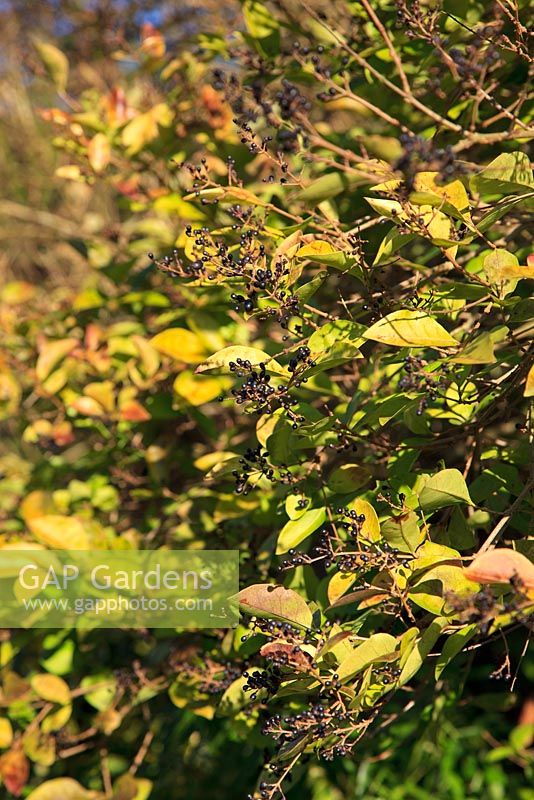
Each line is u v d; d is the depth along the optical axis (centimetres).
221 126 229
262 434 160
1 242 461
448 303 161
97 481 256
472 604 119
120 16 361
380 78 149
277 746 178
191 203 206
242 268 146
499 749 288
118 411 240
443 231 140
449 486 136
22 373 281
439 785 300
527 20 176
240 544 212
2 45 463
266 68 209
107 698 231
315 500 169
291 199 157
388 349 169
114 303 262
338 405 194
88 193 438
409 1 181
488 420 164
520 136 142
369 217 172
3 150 466
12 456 388
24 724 239
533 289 188
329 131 225
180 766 288
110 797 223
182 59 235
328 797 294
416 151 118
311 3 246
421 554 140
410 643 134
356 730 148
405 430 192
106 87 390
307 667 134
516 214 188
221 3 325
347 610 165
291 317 177
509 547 168
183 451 248
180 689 201
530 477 150
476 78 174
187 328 224
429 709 203
